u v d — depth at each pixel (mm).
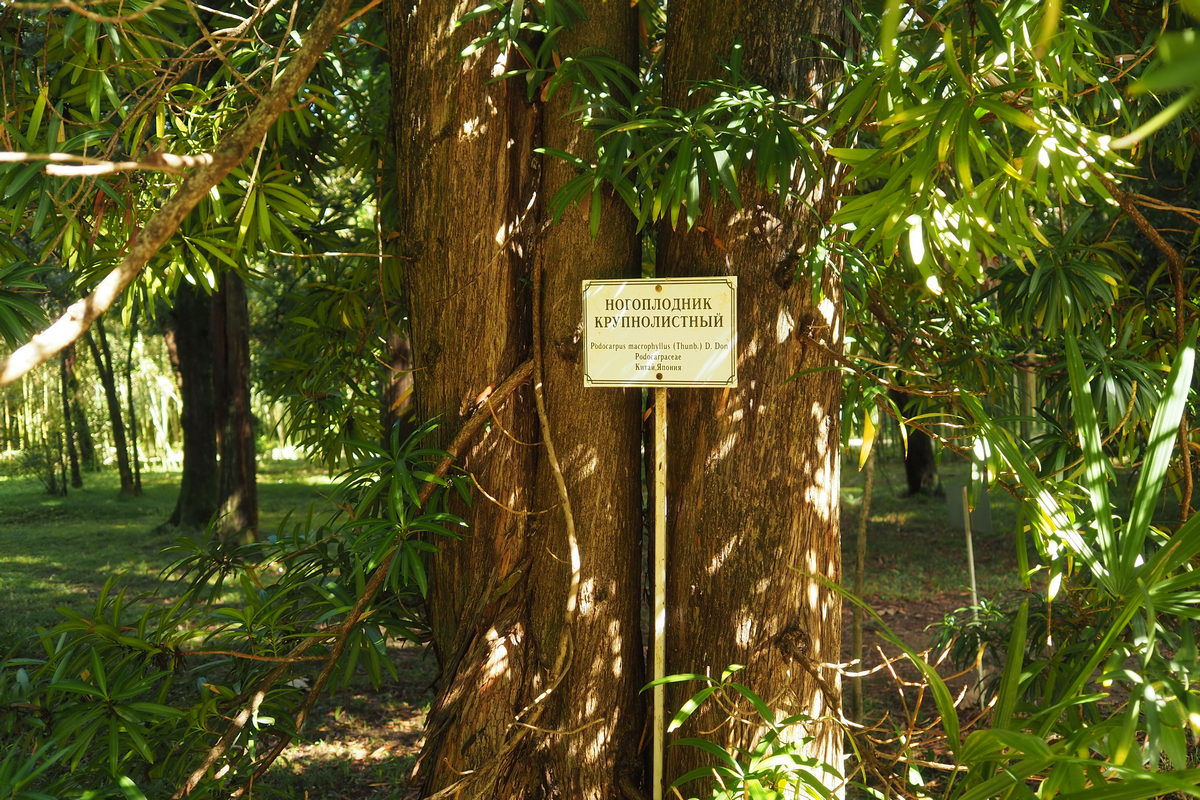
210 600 2881
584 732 2578
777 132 2076
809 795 2068
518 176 2682
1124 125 2930
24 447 22844
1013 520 12188
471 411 2648
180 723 2611
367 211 8297
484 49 2580
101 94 2592
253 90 1932
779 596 2453
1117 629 1675
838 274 2541
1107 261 3076
